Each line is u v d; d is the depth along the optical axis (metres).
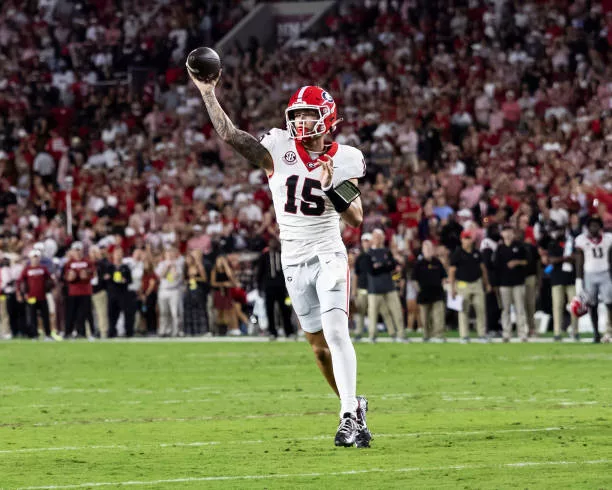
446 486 11.91
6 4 78.50
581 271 38.53
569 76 60.16
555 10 64.62
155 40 74.50
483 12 66.44
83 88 72.69
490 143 56.78
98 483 12.44
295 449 14.84
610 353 33.44
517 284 40.34
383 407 19.92
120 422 18.38
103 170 63.31
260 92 67.38
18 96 71.56
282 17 75.94
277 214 15.30
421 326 48.34
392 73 64.00
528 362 30.38
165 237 52.97
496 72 61.78
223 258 49.03
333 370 15.07
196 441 15.88
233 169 60.09
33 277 48.75
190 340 45.94
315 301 15.27
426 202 49.34
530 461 13.52
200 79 14.89
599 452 14.17
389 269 41.31
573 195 48.75
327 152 15.16
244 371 29.09
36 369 30.69
